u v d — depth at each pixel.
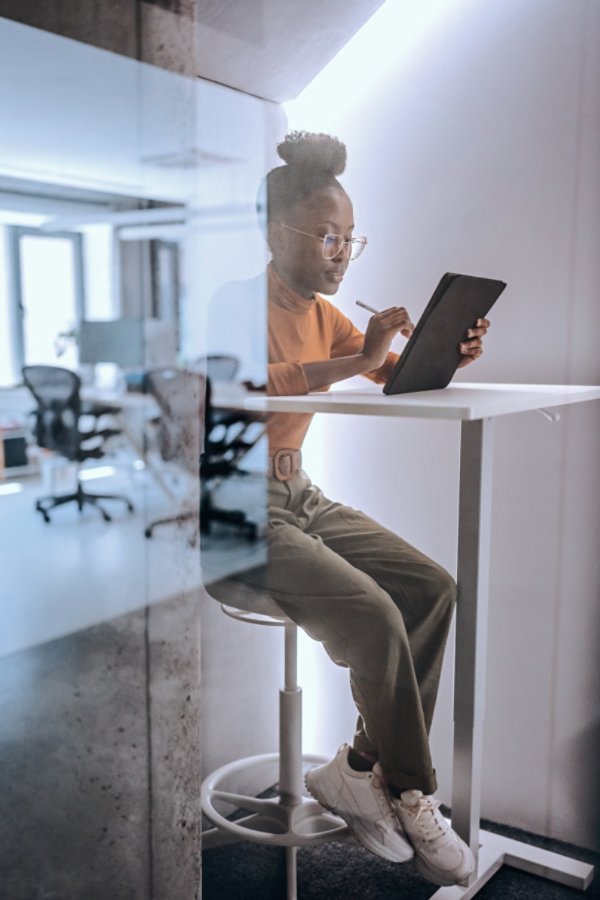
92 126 0.84
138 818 0.98
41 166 0.81
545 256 1.27
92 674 0.91
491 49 1.21
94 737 0.93
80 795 0.93
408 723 1.20
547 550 1.34
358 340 1.19
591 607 1.36
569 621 1.37
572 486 1.33
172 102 0.91
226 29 0.98
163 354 0.92
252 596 1.08
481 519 1.22
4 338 0.79
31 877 0.90
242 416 1.03
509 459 1.34
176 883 1.02
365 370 1.19
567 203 1.26
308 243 1.10
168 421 0.93
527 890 1.35
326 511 1.18
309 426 1.14
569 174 1.25
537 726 1.40
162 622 0.96
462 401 1.07
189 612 0.99
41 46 0.80
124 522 0.90
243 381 1.02
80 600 0.89
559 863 1.36
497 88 1.21
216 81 0.98
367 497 1.20
